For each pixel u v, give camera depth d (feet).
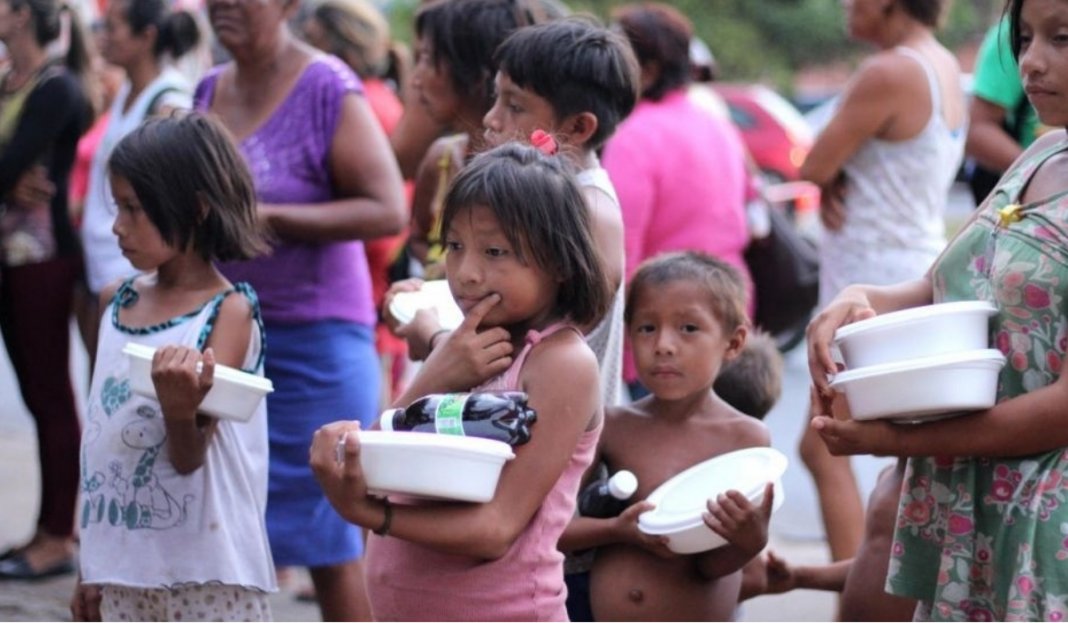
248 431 19.90
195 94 25.43
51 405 31.07
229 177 19.89
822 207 27.91
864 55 147.74
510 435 14.87
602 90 18.86
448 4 22.38
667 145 28.89
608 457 19.67
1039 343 15.17
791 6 146.92
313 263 24.16
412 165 27.27
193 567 19.26
